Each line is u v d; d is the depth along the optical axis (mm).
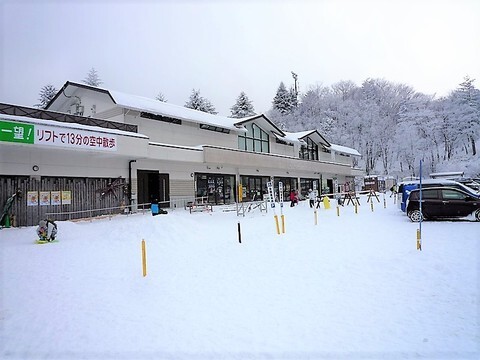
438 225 13273
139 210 20484
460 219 14180
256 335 4953
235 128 28266
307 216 19031
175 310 6043
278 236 12477
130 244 11711
